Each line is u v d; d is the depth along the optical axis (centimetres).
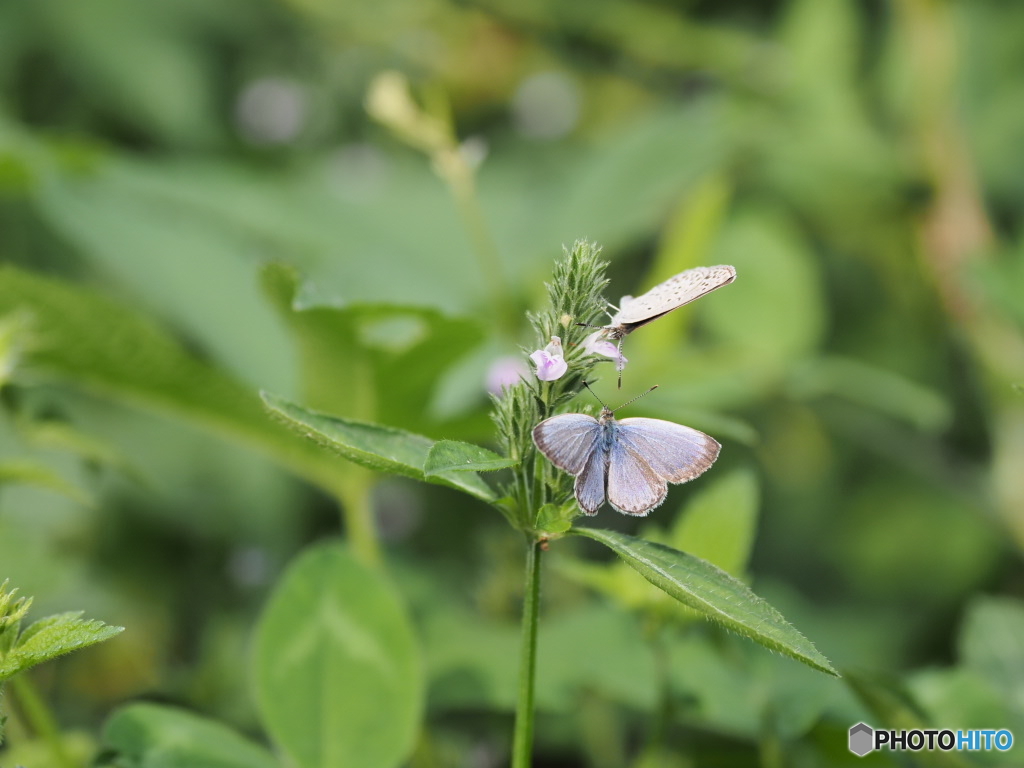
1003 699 56
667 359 72
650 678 58
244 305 67
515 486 49
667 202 84
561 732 63
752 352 80
